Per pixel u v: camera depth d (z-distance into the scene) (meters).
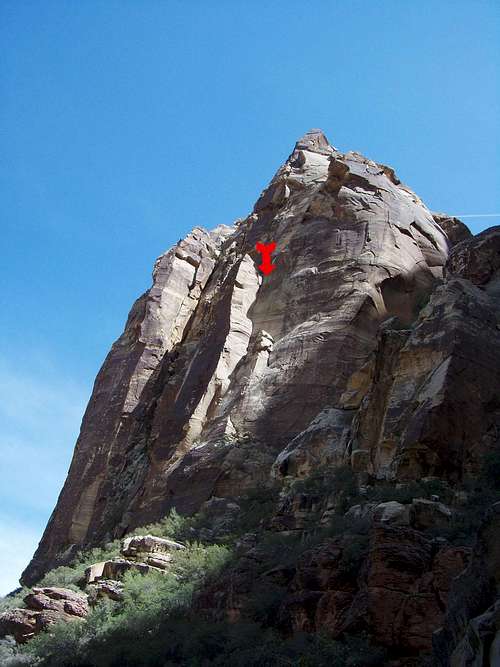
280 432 43.06
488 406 32.00
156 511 42.69
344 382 44.09
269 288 52.19
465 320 34.41
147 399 55.62
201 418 46.34
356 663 21.50
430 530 25.05
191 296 60.16
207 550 35.28
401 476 30.39
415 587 22.55
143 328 58.44
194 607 30.12
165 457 46.09
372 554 23.27
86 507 52.19
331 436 37.72
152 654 27.38
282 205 59.34
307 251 52.41
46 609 34.41
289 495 34.56
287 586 26.75
